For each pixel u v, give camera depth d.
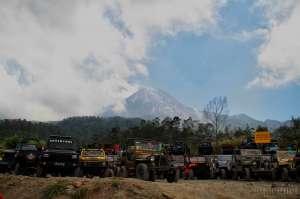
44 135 126.81
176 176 20.22
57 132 142.75
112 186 12.52
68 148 21.41
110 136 87.06
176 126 81.88
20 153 21.00
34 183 15.00
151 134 82.38
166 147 22.48
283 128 51.56
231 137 60.66
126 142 21.22
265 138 29.56
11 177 16.45
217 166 28.12
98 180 13.49
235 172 26.72
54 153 20.00
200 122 79.50
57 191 13.16
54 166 19.91
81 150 22.11
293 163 24.45
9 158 22.73
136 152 19.91
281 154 25.73
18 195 14.52
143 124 87.94
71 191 12.98
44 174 20.12
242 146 29.88
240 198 14.84
